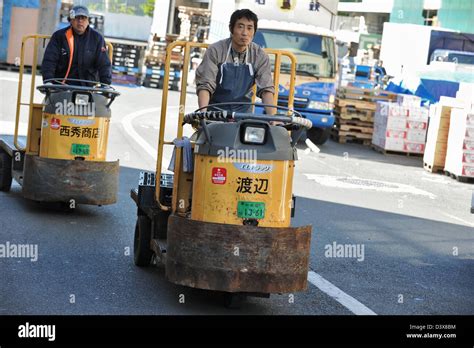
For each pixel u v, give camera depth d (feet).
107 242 52.95
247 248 37.06
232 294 39.55
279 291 37.47
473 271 53.88
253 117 37.04
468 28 213.66
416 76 154.10
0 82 165.37
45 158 59.41
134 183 77.05
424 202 85.15
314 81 129.59
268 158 37.47
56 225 56.90
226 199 37.42
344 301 43.06
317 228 64.18
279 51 44.57
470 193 97.04
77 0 210.79
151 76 216.95
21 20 197.26
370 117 144.25
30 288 40.96
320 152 126.31
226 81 41.78
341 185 91.40
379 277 49.65
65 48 60.80
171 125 131.95
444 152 114.73
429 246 61.16
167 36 211.82
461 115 109.09
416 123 131.03
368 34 253.85
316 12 132.57
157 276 45.50
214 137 37.70
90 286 42.22
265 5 132.77
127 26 214.69
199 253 37.45
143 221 46.47
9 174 68.39
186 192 41.98
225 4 171.42
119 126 124.57
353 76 200.34
